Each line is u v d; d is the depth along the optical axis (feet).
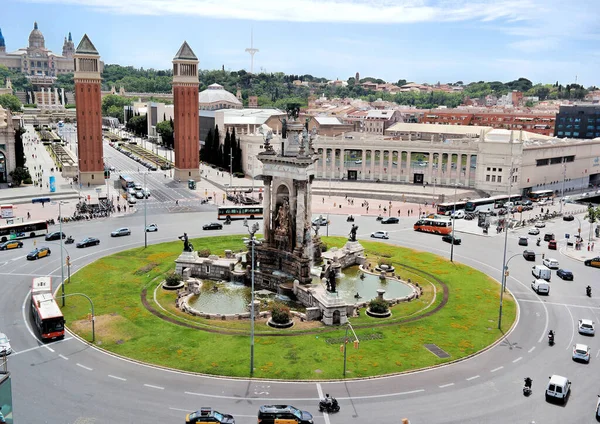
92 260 403.54
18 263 394.52
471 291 353.10
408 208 651.25
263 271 369.30
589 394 225.76
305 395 220.43
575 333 289.33
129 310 306.96
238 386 226.38
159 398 215.31
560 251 466.70
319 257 400.88
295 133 364.58
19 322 288.51
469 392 224.94
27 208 585.22
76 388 221.05
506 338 281.13
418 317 306.14
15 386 221.05
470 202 625.00
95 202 618.03
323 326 293.23
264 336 276.62
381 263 410.11
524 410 212.02
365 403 214.90
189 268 380.37
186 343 265.34
